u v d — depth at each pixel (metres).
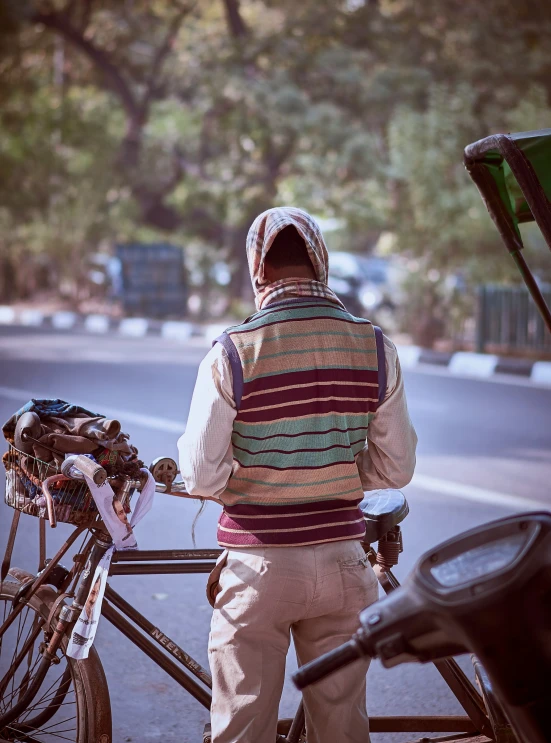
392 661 1.80
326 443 2.46
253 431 2.44
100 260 25.23
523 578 1.72
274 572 2.43
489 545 1.82
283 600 2.44
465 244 16.58
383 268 22.38
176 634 4.61
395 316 18.67
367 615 1.81
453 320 17.33
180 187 25.78
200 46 22.34
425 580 1.78
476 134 17.94
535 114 17.42
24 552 5.72
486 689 2.85
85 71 27.31
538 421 10.41
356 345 2.53
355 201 20.42
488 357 14.99
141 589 5.23
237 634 2.47
